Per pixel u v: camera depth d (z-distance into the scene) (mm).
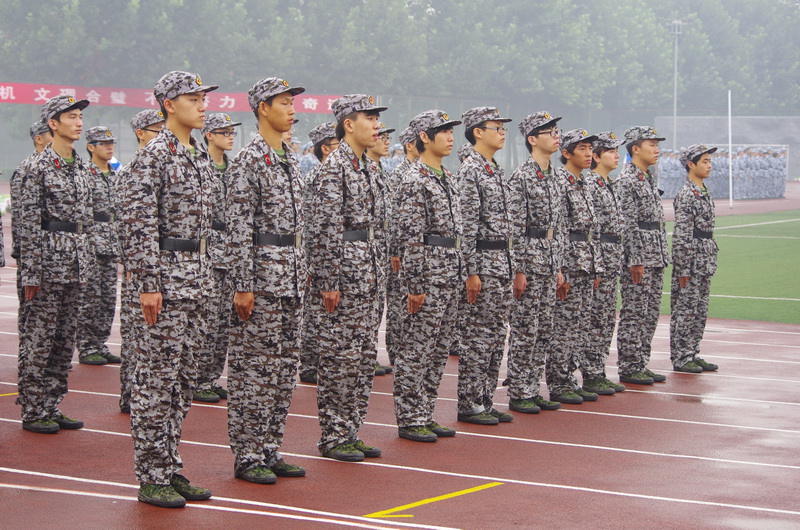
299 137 53094
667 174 52875
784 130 69312
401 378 8688
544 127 9641
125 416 9320
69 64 46438
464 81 61031
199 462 7727
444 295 8562
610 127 74375
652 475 7699
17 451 7895
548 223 9750
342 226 7762
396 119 58938
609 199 10961
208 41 50125
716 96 80500
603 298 10969
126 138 50312
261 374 7117
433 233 8547
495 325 9289
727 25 83000
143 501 6582
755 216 43625
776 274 23797
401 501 6797
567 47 66062
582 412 10062
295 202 7215
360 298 7840
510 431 9133
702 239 12445
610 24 72625
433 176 8570
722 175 55375
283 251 7145
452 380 11766
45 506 6480
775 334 15844
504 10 63875
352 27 54938
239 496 6812
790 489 7398
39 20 46000
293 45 53312
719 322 17156
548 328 10008
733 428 9453
